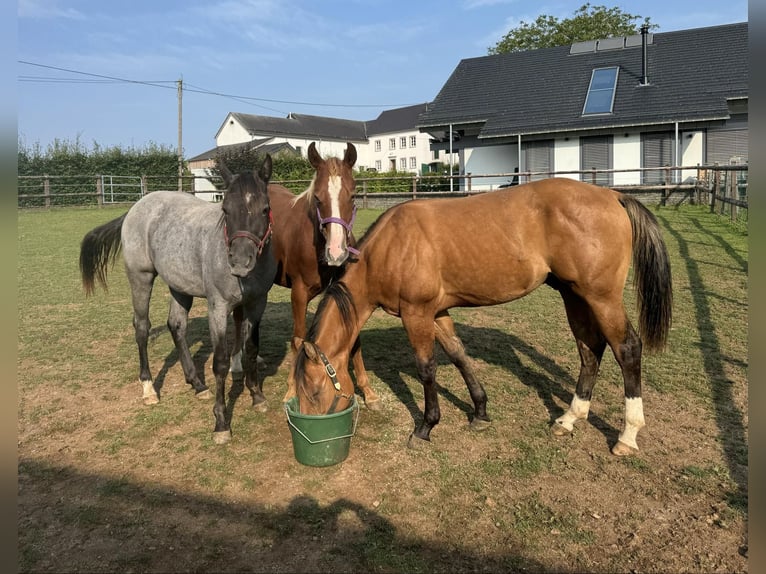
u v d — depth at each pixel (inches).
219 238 146.8
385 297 143.5
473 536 107.0
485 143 826.8
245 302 155.9
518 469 130.0
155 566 100.3
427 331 140.9
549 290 323.9
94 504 119.3
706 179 637.3
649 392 169.3
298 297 182.4
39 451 142.9
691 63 772.6
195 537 108.1
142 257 175.8
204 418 162.6
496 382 184.1
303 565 99.7
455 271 137.9
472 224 137.2
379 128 2284.7
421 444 142.5
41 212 787.4
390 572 97.6
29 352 223.6
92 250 189.5
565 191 132.3
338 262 141.3
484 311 277.3
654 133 722.8
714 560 99.0
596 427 149.3
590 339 144.9
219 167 151.6
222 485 126.2
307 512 115.3
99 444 146.6
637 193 655.1
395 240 139.5
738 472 125.0
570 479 125.6
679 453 134.3
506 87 885.8
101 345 233.9
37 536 108.7
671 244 395.5
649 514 112.1
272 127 2053.4
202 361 214.5
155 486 126.2
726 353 197.5
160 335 249.3
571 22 1344.7
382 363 205.8
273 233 186.9
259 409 166.2
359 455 139.1
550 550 102.8
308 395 130.7
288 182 895.7
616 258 128.5
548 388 177.9
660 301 130.7
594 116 743.7
